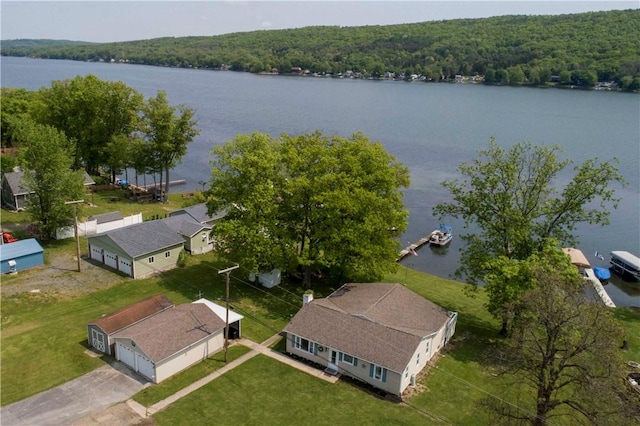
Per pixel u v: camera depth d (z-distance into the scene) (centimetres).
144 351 3378
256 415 3138
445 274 6300
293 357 3844
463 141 14200
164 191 9056
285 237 4797
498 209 4653
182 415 3097
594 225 8406
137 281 5031
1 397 3173
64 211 5822
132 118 8550
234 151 5172
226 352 3728
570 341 2914
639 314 5203
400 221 4794
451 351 4128
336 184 4669
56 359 3619
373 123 16862
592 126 16462
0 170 7631
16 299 4497
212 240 6066
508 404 3166
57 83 8750
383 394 3434
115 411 3103
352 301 4166
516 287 3978
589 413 2772
